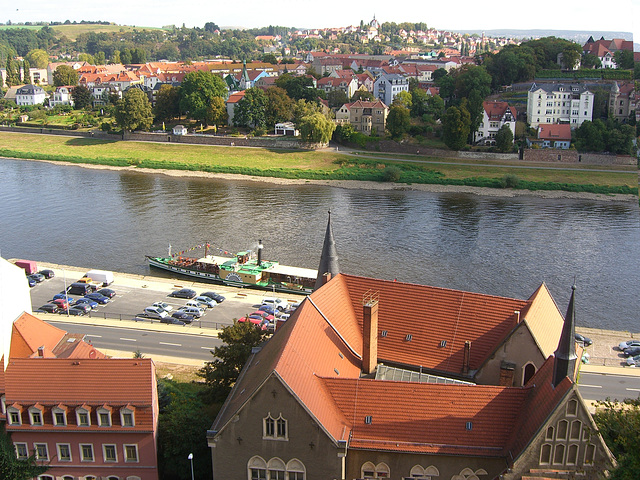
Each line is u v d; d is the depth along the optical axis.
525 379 70.38
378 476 61.69
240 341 83.62
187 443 68.38
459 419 60.91
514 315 71.44
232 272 139.75
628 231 178.50
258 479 61.41
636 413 60.75
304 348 65.38
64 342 85.25
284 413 58.91
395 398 62.31
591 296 134.12
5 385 68.75
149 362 69.38
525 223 185.75
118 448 68.19
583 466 56.22
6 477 65.12
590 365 99.88
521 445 57.50
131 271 147.88
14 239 169.00
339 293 78.88
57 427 67.88
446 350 74.25
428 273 145.12
